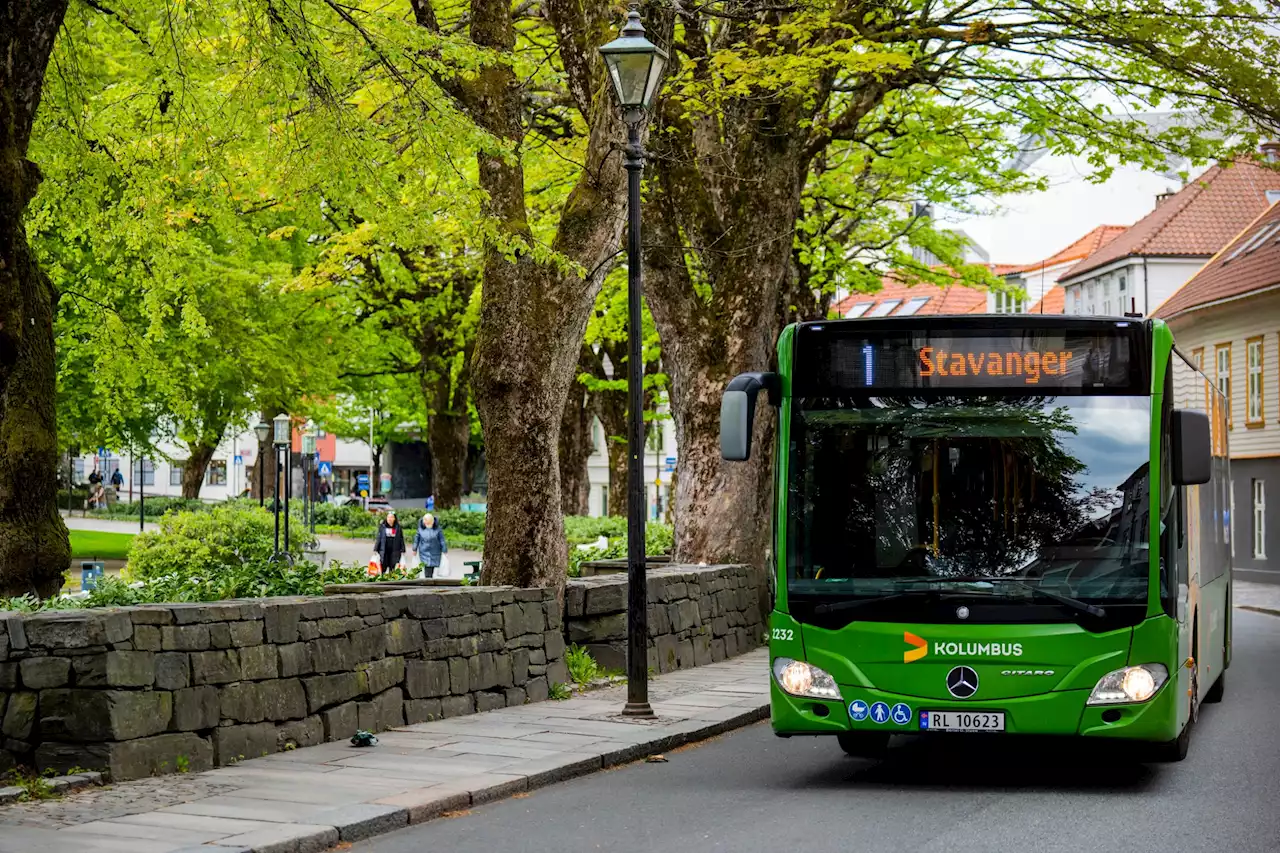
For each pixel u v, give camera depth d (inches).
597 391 1823.3
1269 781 423.8
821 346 425.1
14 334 471.5
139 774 395.2
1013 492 410.0
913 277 1337.4
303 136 576.4
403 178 610.9
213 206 695.1
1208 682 555.2
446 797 375.9
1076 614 401.4
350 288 1712.6
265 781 397.1
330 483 3457.2
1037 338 416.8
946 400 416.8
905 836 337.7
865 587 412.2
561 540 649.0
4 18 459.8
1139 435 409.4
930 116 1002.1
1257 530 1840.6
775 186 867.4
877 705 408.2
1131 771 445.7
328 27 590.2
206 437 1584.6
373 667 500.4
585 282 641.0
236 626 435.2
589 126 669.3
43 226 688.4
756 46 791.7
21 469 511.8
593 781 432.1
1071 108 894.4
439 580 695.7
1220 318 1927.9
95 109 658.8
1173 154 914.1
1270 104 832.3
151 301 748.6
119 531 2169.0
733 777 440.5
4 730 383.2
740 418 410.0
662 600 724.0
